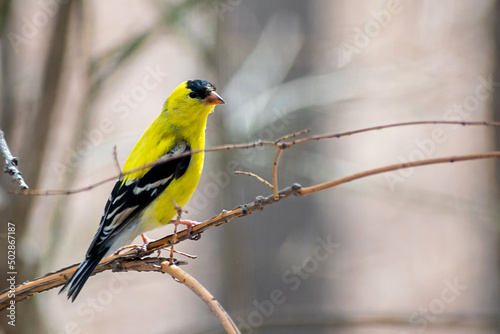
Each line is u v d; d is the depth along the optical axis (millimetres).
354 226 18547
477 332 14023
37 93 11625
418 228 19516
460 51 14430
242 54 13875
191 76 17156
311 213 14047
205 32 13305
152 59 17906
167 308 17062
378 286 17469
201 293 5258
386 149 19156
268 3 13953
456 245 18781
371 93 13578
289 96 13117
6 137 11234
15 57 11508
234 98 12969
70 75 12016
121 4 16656
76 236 13539
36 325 10945
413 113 15172
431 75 13844
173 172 7766
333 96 13359
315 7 14578
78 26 11797
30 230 11008
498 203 13211
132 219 7645
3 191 10516
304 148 14555
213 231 17172
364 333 14531
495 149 13219
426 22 14555
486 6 13695
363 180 13344
